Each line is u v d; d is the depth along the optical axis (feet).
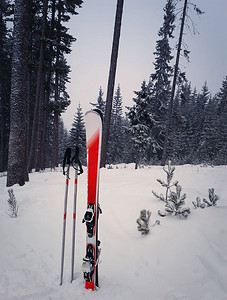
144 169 27.37
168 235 8.64
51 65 45.98
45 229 10.46
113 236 9.81
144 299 6.00
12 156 20.13
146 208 11.58
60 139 133.69
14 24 19.49
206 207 10.33
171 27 40.11
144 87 32.83
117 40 25.30
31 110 62.90
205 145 83.05
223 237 7.94
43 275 7.24
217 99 143.74
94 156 6.54
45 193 15.46
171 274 6.92
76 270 7.55
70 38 45.01
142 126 30.71
